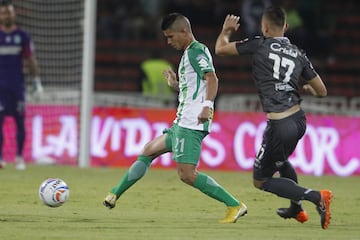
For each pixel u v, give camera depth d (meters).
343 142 55.66
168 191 39.38
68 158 56.09
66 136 56.41
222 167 55.56
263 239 25.34
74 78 58.66
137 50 82.75
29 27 61.34
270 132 27.59
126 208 33.12
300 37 79.44
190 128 28.39
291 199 27.70
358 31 84.88
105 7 85.31
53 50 59.91
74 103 56.38
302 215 28.84
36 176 46.06
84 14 54.38
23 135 50.88
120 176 47.38
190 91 28.45
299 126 27.59
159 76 69.38
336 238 25.92
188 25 28.47
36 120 57.69
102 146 56.03
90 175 47.59
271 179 28.11
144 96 61.28
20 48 49.34
